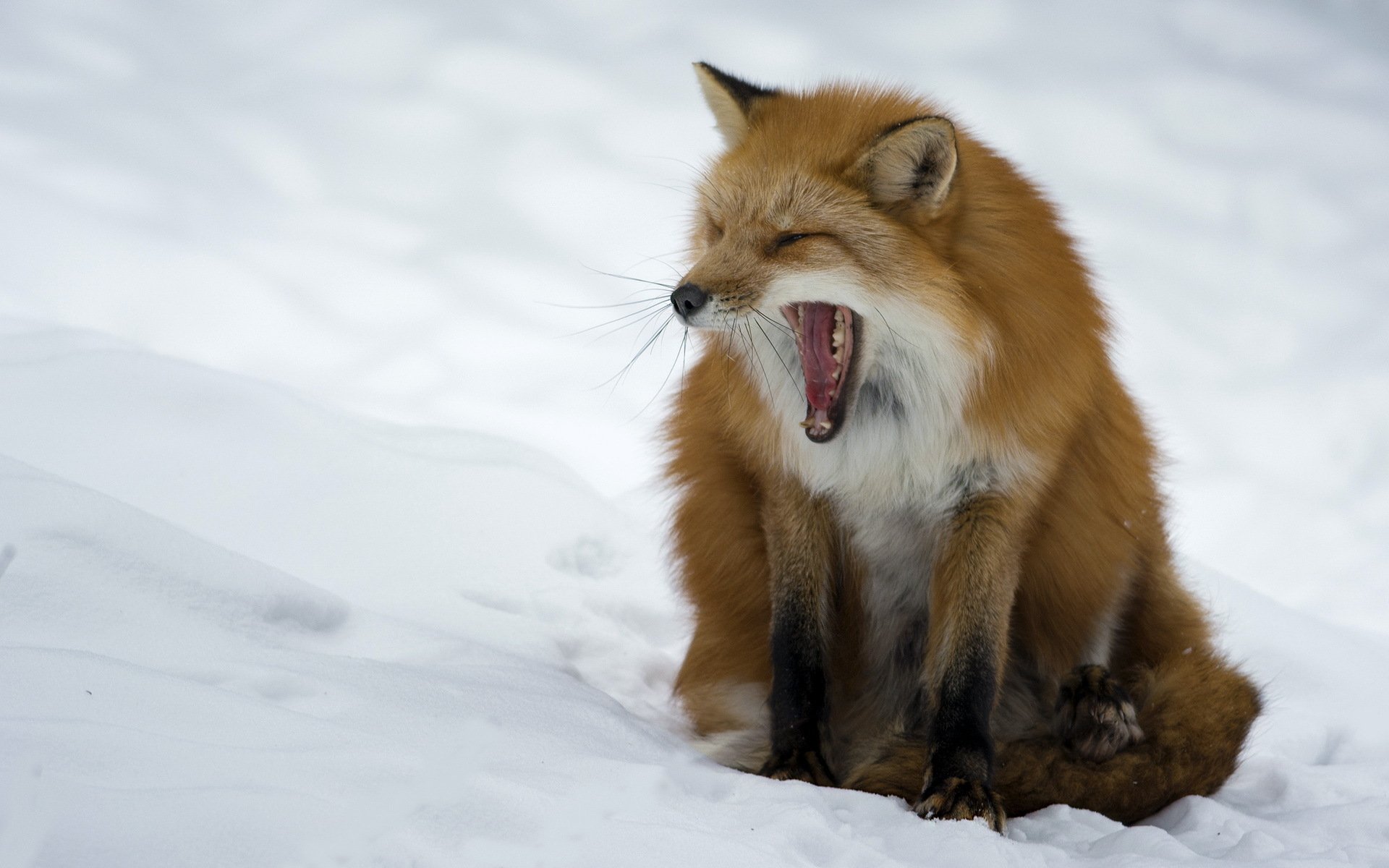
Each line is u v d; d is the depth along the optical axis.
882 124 11.06
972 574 10.80
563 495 17.41
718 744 11.66
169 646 9.15
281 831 6.27
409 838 6.49
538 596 14.61
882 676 12.05
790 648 11.25
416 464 17.39
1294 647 15.79
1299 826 10.07
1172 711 10.86
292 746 7.45
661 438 13.20
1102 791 10.49
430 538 15.39
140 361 18.28
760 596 12.21
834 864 7.71
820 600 11.45
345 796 6.84
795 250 10.57
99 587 9.53
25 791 6.10
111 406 17.00
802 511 11.38
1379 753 13.55
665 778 8.31
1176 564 13.99
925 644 11.97
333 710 8.46
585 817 7.20
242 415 17.70
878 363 10.80
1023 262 10.69
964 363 10.41
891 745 11.05
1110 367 11.77
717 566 12.41
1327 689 15.06
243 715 7.70
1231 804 11.18
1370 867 8.80
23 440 15.78
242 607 10.22
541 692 10.18
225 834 6.13
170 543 10.41
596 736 9.37
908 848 8.47
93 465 15.55
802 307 10.97
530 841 6.80
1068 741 10.95
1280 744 13.23
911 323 10.43
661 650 15.15
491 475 17.42
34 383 17.17
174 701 7.65
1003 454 10.57
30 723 6.82
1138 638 12.43
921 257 10.37
